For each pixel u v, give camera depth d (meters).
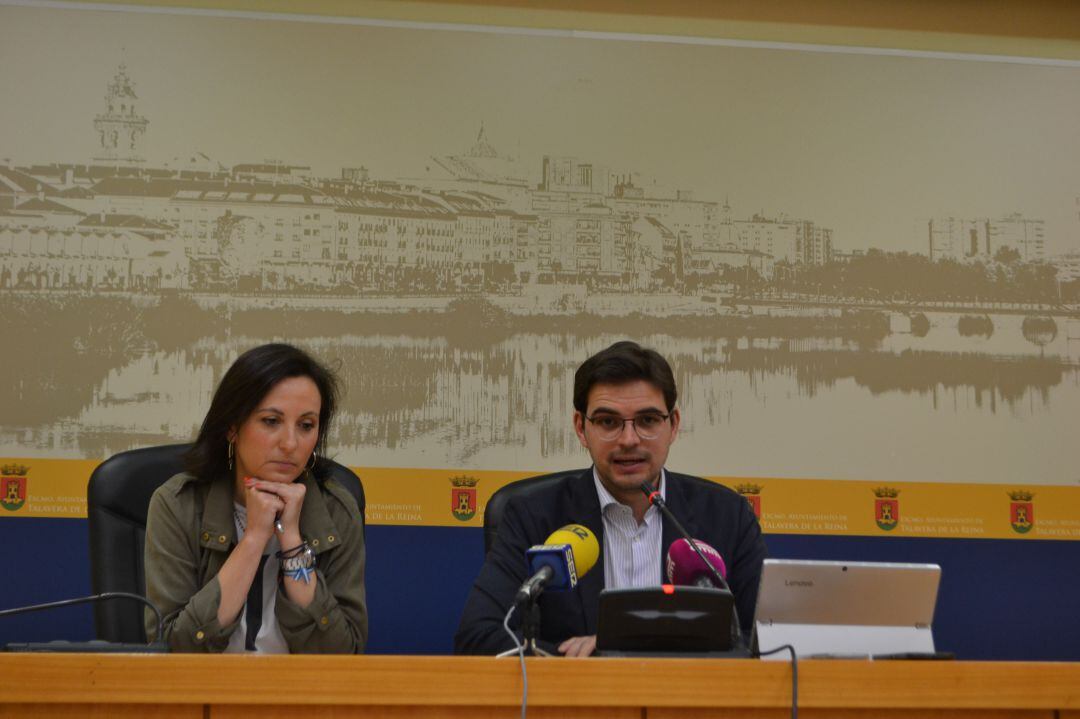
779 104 3.75
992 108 3.81
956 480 3.57
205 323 3.43
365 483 3.40
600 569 2.29
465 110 3.63
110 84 3.51
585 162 3.64
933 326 3.66
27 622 3.21
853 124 3.76
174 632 1.92
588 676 1.42
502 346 3.52
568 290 3.57
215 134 3.53
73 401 3.35
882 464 3.56
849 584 1.66
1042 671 1.49
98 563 2.29
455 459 3.45
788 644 1.60
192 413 3.38
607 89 3.70
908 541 3.52
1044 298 3.71
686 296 3.60
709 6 3.80
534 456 3.48
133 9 3.57
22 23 3.52
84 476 3.31
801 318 3.62
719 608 1.60
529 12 3.73
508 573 2.25
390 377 3.46
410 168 3.58
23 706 1.38
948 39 3.86
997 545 3.54
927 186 3.74
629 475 2.25
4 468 3.28
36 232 3.41
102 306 3.40
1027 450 3.61
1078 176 3.79
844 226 3.69
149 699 1.38
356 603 2.15
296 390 2.12
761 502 3.52
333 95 3.59
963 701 1.47
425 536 3.40
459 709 1.41
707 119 3.71
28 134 3.46
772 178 3.70
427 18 3.69
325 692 1.39
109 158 3.47
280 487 2.06
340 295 3.49
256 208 3.50
